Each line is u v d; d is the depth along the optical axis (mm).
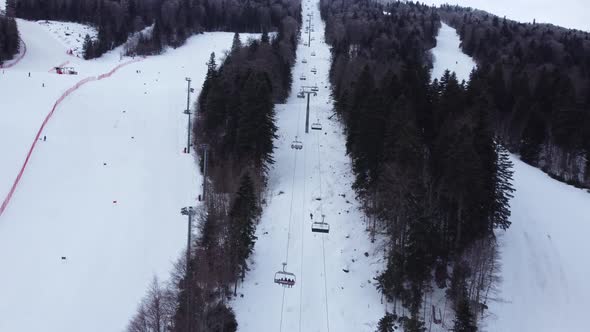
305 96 113562
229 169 67500
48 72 126625
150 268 53375
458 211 51375
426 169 60344
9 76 109375
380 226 57875
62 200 64750
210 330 43719
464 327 42250
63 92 101250
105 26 171625
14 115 86062
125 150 80000
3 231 57219
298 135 85875
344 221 61250
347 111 81688
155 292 46031
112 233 58844
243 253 51688
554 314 48469
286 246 58125
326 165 75062
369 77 76125
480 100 70625
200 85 118125
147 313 44469
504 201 55625
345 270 53781
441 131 61844
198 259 48875
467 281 49500
